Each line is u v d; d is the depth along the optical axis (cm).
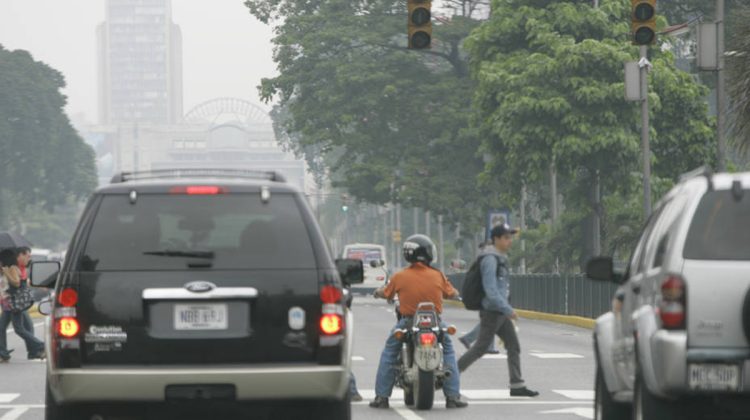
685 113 11425
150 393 2673
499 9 12056
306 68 17962
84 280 2700
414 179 17475
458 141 17438
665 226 2584
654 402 2523
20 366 6206
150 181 2791
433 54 18750
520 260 13562
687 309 2427
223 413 3062
